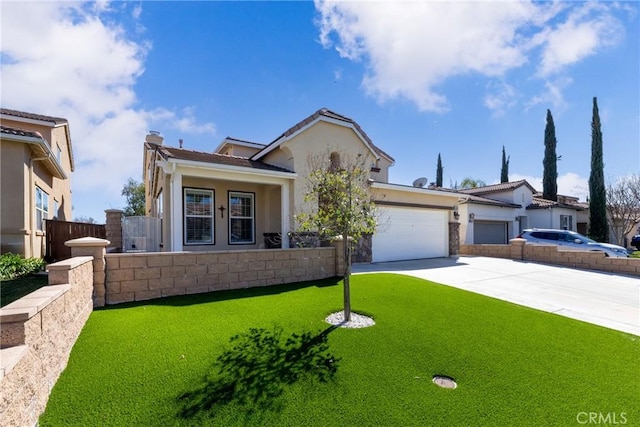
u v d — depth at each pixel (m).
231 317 5.59
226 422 2.89
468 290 8.70
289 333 5.00
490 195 26.98
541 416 3.10
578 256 14.14
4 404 2.10
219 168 10.34
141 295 6.43
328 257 9.48
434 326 5.50
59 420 2.79
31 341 2.61
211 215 12.40
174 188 9.75
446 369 3.99
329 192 6.21
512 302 7.59
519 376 3.86
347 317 5.72
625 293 8.96
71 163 20.95
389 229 14.87
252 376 3.66
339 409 3.13
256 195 13.65
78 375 3.49
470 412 3.13
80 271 4.64
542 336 5.21
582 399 3.40
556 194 29.30
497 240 24.58
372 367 3.98
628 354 4.59
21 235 9.48
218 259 7.50
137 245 13.80
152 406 3.05
